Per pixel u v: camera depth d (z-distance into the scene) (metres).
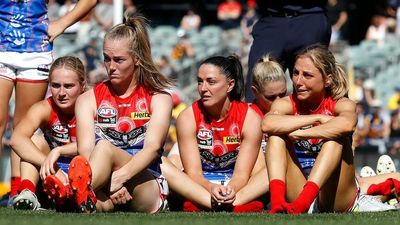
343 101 20.61
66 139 22.83
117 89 20.66
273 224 16.38
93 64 55.00
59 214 18.14
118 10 38.31
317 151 21.06
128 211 20.33
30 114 22.59
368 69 63.31
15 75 23.66
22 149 22.19
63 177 19.75
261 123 20.41
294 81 20.69
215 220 17.12
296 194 20.44
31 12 23.50
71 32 59.12
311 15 27.27
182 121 22.52
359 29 73.81
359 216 18.52
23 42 23.45
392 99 58.66
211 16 76.12
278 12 27.34
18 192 23.25
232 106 22.53
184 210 21.94
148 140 20.20
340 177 20.19
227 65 22.28
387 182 21.95
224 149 22.58
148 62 20.58
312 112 20.91
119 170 19.39
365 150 44.41
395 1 70.12
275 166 19.81
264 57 24.62
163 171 21.78
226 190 21.27
